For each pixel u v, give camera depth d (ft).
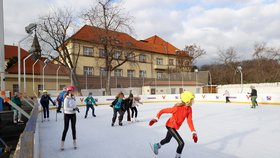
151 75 146.51
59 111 51.55
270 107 56.90
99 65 119.14
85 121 37.73
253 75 131.03
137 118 40.19
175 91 98.73
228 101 75.25
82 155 17.75
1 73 39.09
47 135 26.16
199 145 20.18
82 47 115.55
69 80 82.99
